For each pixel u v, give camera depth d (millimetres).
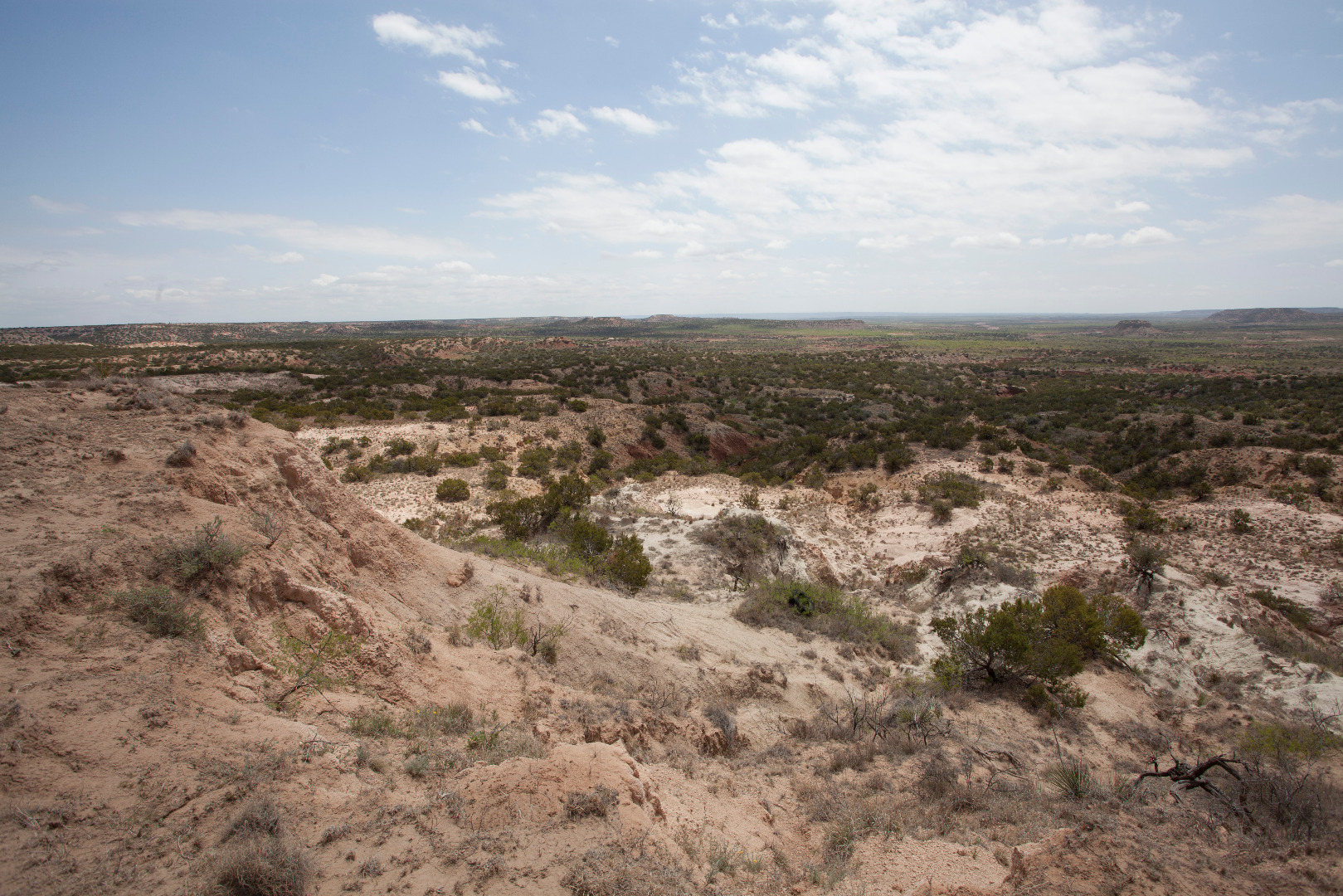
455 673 8508
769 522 24234
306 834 4344
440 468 38812
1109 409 68312
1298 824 7074
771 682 12383
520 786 5230
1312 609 22531
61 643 5102
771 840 6785
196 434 9320
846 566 26281
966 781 8945
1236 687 15367
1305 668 15117
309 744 5324
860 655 15758
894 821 7516
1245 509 32312
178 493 7598
